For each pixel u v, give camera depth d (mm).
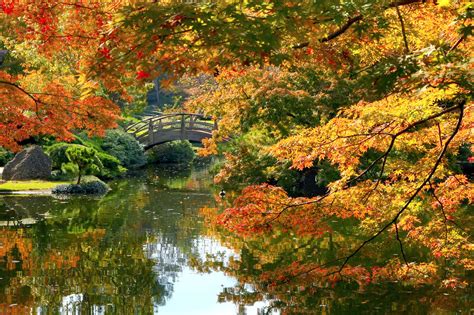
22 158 26297
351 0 7230
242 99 20656
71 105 11914
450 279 10375
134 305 10570
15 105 12133
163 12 6285
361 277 9641
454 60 6477
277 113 19031
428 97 7137
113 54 6660
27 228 16891
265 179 21922
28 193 23266
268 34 6281
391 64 6398
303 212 9117
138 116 50562
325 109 18781
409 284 11523
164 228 17203
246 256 14031
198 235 16312
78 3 8523
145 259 13758
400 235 14703
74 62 24938
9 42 28797
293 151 8805
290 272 9727
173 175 32000
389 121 7801
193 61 6785
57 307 10367
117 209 20312
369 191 9094
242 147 22562
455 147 9039
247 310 10242
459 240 9836
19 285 11609
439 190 9414
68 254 14070
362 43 9398
